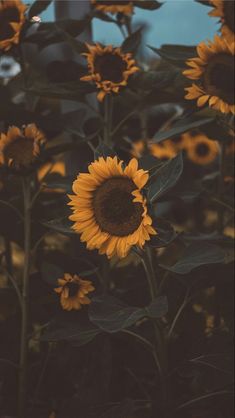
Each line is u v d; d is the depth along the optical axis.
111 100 2.38
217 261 1.94
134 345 2.34
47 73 2.54
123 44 2.40
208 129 2.37
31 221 2.42
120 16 2.56
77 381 2.37
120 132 2.61
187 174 3.40
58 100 2.88
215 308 2.50
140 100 2.38
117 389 2.40
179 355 2.30
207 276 2.18
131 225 1.85
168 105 3.09
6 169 2.19
